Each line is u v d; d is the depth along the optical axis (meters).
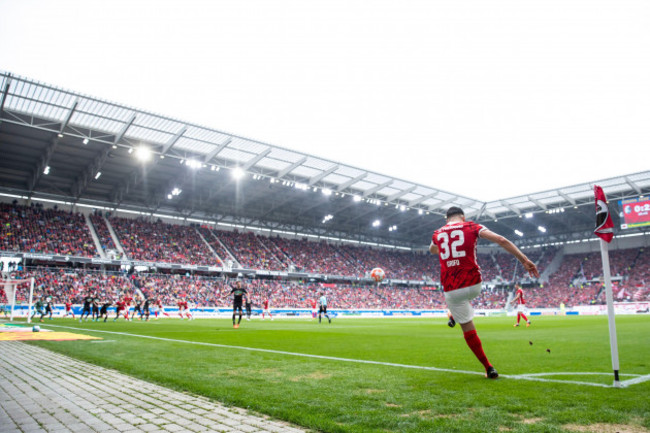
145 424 3.51
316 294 54.56
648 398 3.95
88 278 40.72
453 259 5.12
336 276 57.88
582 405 3.73
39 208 43.94
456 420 3.34
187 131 33.84
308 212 57.41
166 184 45.03
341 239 68.50
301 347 9.83
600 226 4.88
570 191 49.25
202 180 44.19
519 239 71.44
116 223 48.09
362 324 25.91
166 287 44.25
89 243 43.31
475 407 3.76
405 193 49.88
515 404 3.81
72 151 36.31
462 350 9.06
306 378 5.41
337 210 54.84
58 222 43.56
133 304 37.94
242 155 38.94
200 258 48.81
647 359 6.88
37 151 36.31
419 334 15.23
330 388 4.73
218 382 5.15
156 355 8.03
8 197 43.41
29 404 4.23
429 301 64.94
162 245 48.00
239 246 54.75
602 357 7.26
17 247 38.53
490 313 57.91
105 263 41.69
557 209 53.38
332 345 10.41
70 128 32.03
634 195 48.44
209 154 37.88
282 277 56.12
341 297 56.38
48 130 30.53
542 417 3.39
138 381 5.45
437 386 4.72
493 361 6.92
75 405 4.18
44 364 7.02
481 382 4.92
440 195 52.41
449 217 5.51
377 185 48.19
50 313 30.27
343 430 3.14
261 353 8.43
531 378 5.16
